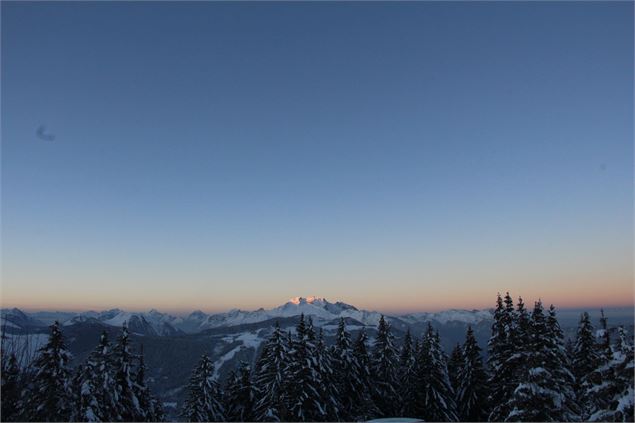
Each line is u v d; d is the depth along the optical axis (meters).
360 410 47.34
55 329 33.25
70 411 32.22
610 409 24.67
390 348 50.56
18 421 30.48
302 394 38.56
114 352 38.03
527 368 28.25
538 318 35.62
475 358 47.22
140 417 37.56
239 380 49.47
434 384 47.16
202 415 43.25
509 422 27.72
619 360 23.55
